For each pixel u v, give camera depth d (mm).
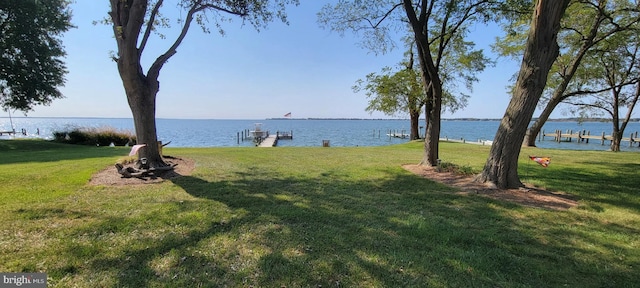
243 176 7207
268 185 6324
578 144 33062
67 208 4410
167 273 2688
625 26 9977
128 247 3174
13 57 17328
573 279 2768
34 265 2756
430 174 7859
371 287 2533
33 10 17000
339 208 4770
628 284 2699
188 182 6391
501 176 6344
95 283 2521
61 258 2900
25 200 4730
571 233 3912
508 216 4559
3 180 5977
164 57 7285
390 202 5223
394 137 46750
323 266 2850
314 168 8633
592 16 11289
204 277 2631
